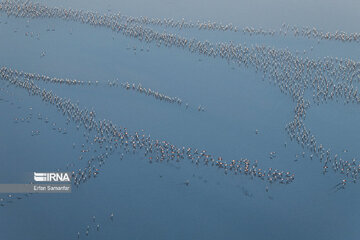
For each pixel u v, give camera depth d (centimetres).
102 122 9856
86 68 11381
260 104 10469
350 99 10581
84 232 7712
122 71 11312
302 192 8488
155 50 12069
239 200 8319
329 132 9744
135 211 8075
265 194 8444
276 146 9425
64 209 8075
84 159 9038
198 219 7969
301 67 11394
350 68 11325
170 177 8731
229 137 9612
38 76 11044
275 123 9969
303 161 9112
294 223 7944
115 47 12125
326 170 8931
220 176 8775
